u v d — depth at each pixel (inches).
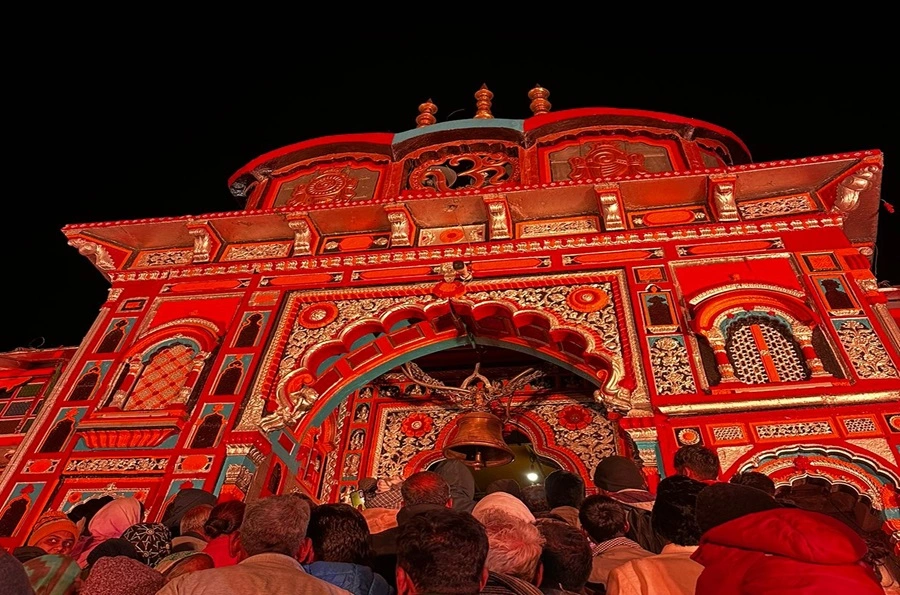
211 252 335.9
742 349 253.6
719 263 280.1
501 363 392.8
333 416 364.2
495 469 424.5
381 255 314.3
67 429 271.4
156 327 305.0
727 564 84.0
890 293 309.7
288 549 100.2
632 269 285.3
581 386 367.9
